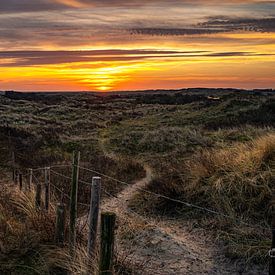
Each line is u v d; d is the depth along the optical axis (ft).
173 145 82.84
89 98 299.38
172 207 31.14
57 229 20.58
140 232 26.22
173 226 27.91
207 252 23.16
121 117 170.71
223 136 83.92
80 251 18.56
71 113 176.86
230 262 21.65
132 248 23.76
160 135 91.30
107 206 35.29
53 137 92.22
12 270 18.56
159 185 35.55
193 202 30.63
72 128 128.57
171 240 24.68
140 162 70.33
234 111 129.29
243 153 33.27
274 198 26.48
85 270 16.60
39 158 64.90
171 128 100.37
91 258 17.08
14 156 63.36
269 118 110.11
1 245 20.29
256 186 28.07
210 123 116.06
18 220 24.99
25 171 51.80
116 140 96.43
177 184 34.32
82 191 37.86
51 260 19.03
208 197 30.12
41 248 20.40
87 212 31.09
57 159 65.00
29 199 28.76
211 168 33.37
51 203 27.86
